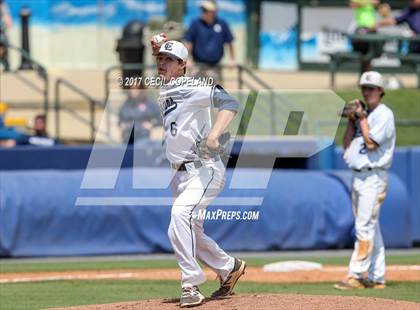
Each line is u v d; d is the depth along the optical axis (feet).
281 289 88.22
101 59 189.67
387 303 65.57
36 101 167.73
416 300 81.10
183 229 64.85
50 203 120.47
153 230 122.93
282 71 199.93
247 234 123.75
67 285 92.58
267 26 200.75
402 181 135.13
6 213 119.03
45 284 93.45
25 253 119.34
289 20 201.98
